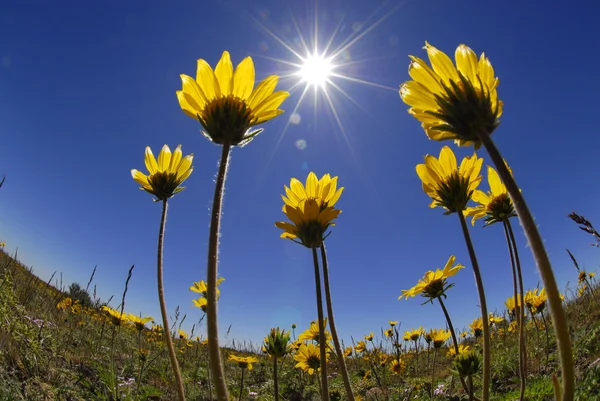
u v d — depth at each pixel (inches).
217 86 9.6
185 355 44.8
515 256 16.3
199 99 9.6
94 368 26.0
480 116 8.0
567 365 5.5
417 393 34.5
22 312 22.9
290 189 14.8
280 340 20.6
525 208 6.4
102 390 23.4
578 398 17.1
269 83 10.0
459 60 8.6
